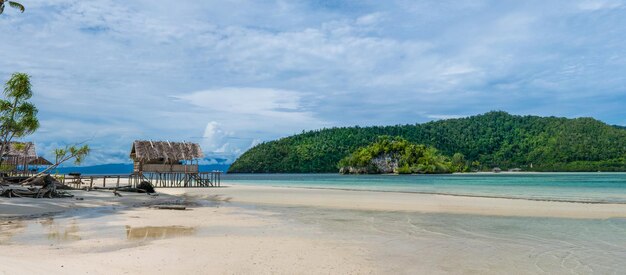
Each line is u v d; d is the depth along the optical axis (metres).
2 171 30.67
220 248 10.41
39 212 18.25
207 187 43.62
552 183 61.19
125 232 12.94
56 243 10.91
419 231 13.80
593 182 64.62
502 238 12.48
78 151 28.64
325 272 8.27
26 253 9.36
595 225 15.34
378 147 161.62
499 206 22.05
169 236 12.27
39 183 27.41
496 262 9.36
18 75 26.30
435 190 39.56
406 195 30.88
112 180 60.06
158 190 37.22
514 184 56.81
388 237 12.53
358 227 14.65
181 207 20.25
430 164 156.25
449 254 10.13
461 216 18.00
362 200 26.00
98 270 7.83
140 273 7.80
